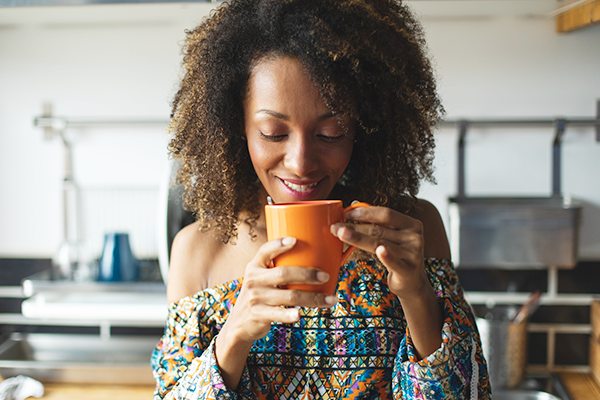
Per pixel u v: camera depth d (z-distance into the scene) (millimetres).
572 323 1579
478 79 1554
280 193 581
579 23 1338
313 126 537
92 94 1643
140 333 1705
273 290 464
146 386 1438
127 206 1676
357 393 619
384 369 626
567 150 1555
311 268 457
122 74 1630
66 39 1629
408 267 496
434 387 552
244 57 557
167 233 1188
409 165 670
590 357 1549
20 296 1718
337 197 710
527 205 1433
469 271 1600
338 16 537
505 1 1266
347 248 492
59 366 1429
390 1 626
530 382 1466
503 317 1562
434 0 1258
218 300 671
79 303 1482
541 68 1537
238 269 694
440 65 1557
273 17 531
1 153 1685
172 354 658
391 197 655
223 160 631
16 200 1695
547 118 1543
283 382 629
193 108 655
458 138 1549
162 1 1183
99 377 1433
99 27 1616
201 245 710
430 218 712
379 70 568
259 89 536
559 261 1437
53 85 1647
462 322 607
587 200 1562
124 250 1517
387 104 588
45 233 1698
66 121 1611
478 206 1449
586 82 1529
